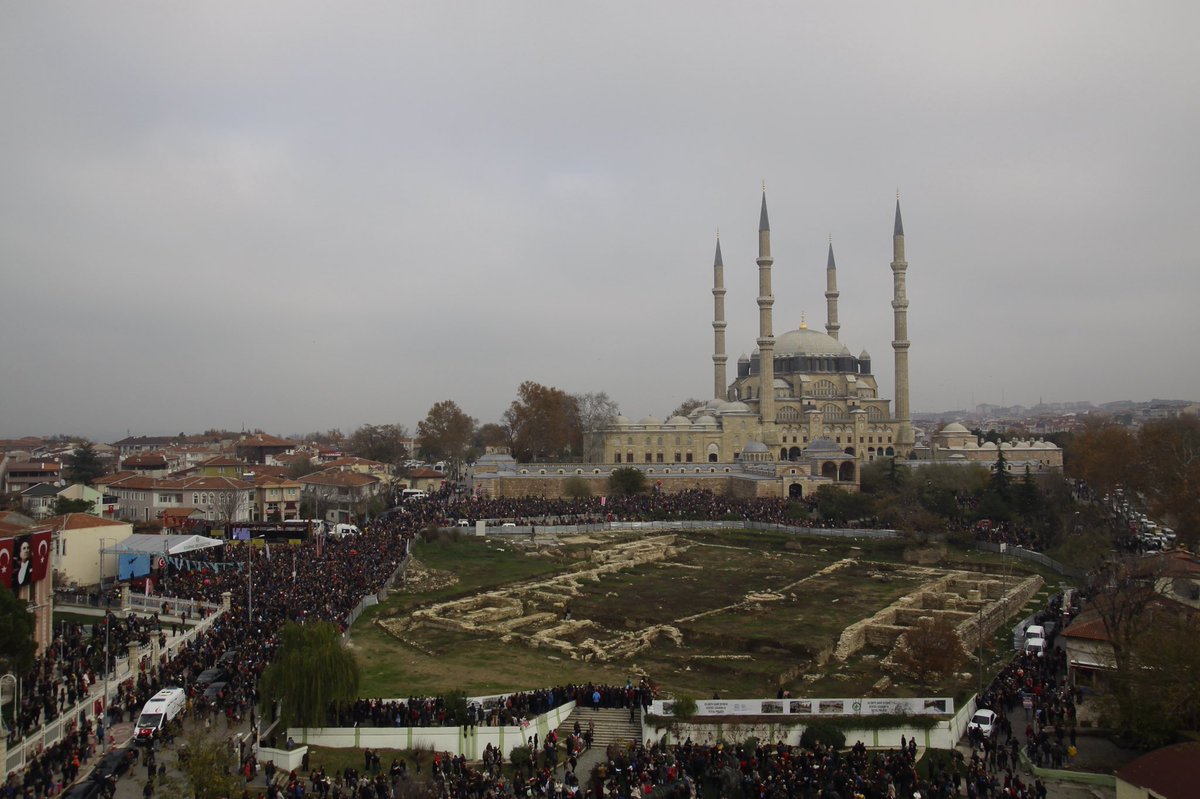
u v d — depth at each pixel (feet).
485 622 312.50
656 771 171.53
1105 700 203.21
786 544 464.65
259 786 173.17
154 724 188.75
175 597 319.27
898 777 171.53
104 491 558.15
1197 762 163.73
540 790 165.99
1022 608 338.54
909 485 561.02
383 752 189.78
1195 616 228.02
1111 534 456.45
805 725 196.65
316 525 469.57
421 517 488.85
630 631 304.30
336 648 198.18
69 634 270.46
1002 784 175.11
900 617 317.22
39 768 170.09
